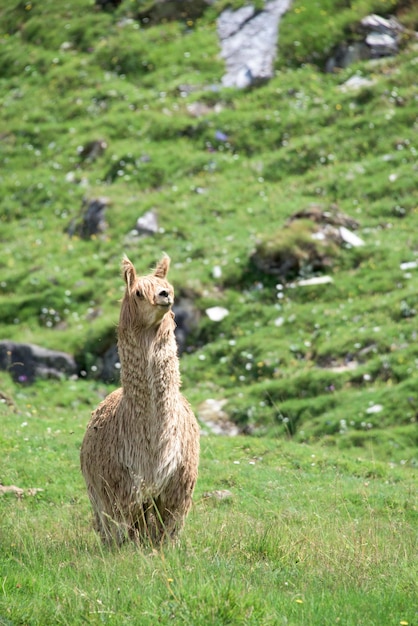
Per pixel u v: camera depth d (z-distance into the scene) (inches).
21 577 1106.1
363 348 3161.9
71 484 1923.0
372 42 5103.3
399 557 1290.6
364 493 1936.5
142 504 1258.6
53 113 5182.1
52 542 1334.9
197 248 3868.1
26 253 4168.3
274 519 1587.1
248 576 1128.2
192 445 1295.5
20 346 3425.2
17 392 3240.7
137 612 979.3
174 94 5049.2
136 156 4584.2
